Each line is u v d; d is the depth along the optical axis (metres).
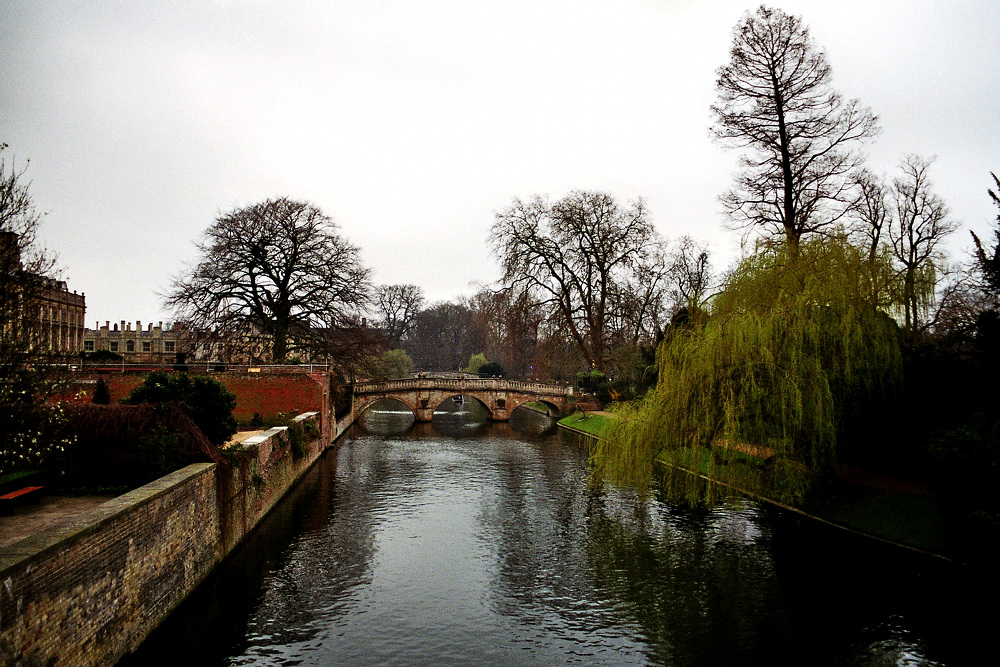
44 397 15.02
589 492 27.86
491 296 49.72
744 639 14.43
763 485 21.89
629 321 48.56
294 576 17.81
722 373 20.52
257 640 14.17
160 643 13.38
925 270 22.38
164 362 37.25
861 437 22.14
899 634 14.55
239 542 19.38
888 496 21.38
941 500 17.22
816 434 20.08
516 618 15.46
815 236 22.19
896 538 18.95
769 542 20.77
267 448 22.98
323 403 37.69
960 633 14.59
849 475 24.02
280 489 25.33
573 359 51.19
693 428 20.92
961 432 16.98
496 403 58.16
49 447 14.62
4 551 9.11
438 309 113.81
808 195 28.52
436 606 16.08
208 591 16.19
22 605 8.69
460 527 22.52
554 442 44.00
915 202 35.38
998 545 15.39
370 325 63.81
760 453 21.84
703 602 16.31
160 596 13.48
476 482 29.92
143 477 16.45
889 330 21.06
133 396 19.75
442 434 48.44
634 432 21.80
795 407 19.30
